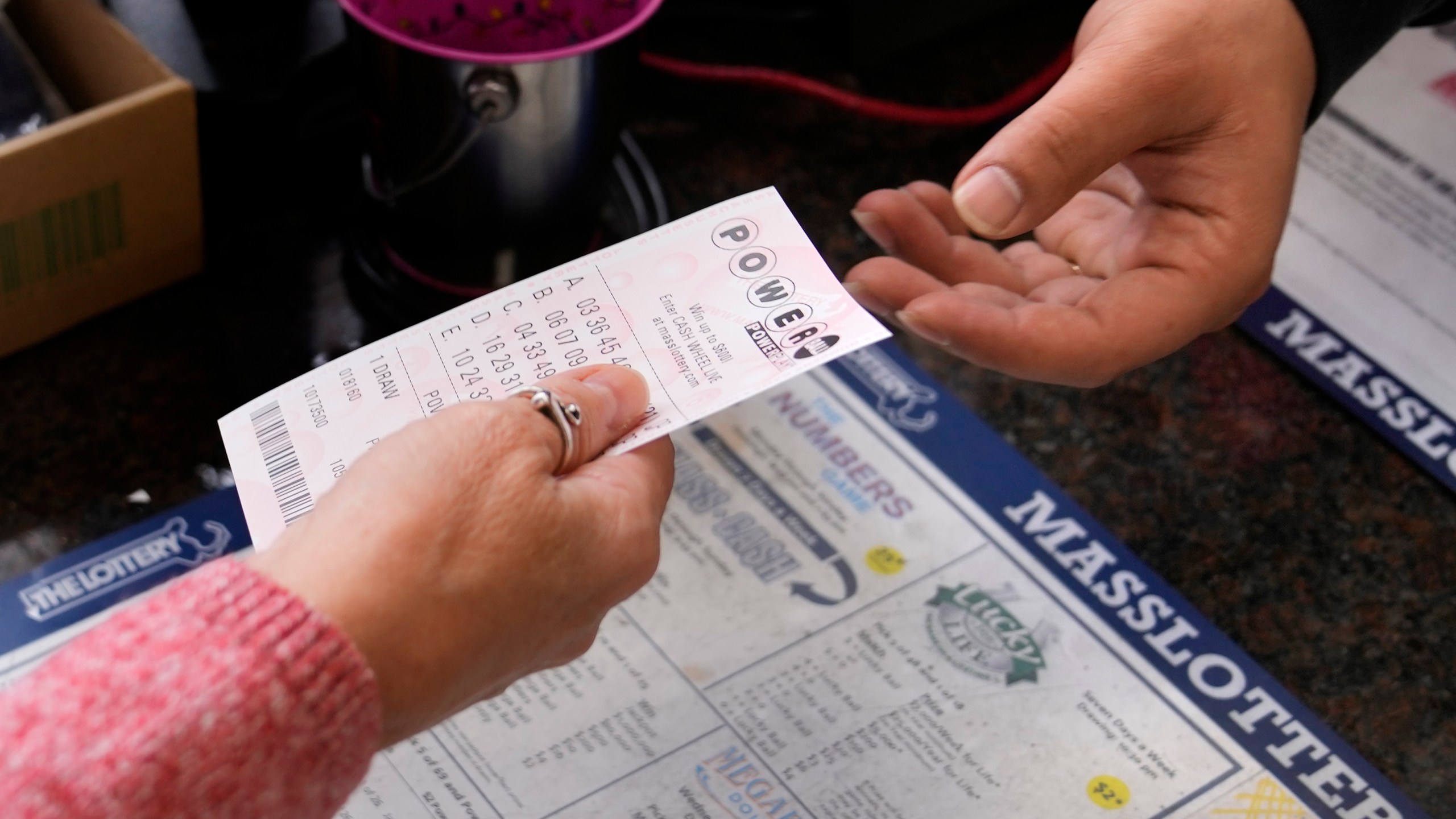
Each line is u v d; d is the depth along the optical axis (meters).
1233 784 0.56
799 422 0.68
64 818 0.29
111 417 0.65
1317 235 0.77
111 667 0.31
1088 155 0.51
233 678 0.31
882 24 0.83
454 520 0.37
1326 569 0.65
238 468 0.45
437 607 0.37
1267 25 0.54
